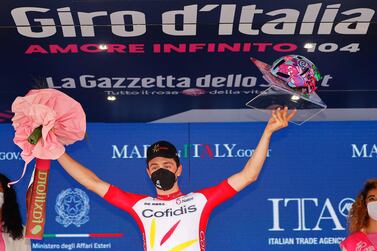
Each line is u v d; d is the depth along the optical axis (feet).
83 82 22.70
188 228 18.13
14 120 16.57
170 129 25.16
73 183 24.71
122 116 25.16
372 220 20.20
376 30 19.77
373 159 24.94
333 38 20.25
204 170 24.88
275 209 24.59
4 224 20.97
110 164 24.98
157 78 22.49
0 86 22.72
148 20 19.35
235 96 23.82
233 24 19.58
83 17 19.22
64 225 24.41
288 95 21.11
